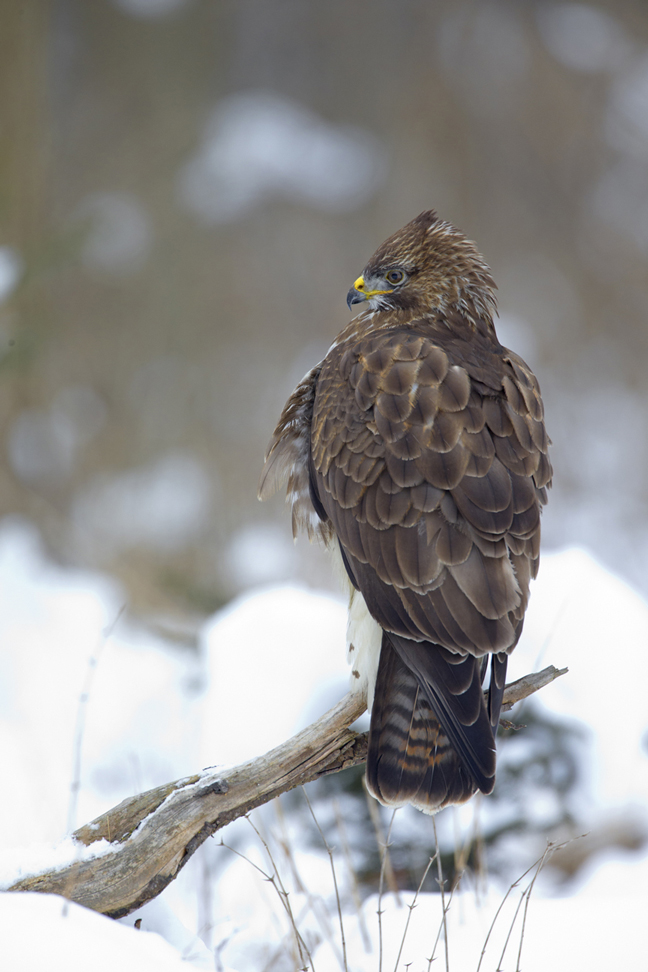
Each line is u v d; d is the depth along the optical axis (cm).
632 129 2767
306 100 2767
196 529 1725
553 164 2728
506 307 2573
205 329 2302
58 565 1409
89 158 2567
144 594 1366
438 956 540
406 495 483
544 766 764
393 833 725
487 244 2645
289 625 827
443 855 720
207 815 465
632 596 853
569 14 2808
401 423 498
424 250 606
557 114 2752
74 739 973
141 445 2003
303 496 590
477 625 456
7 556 1330
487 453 487
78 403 1989
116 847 457
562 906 563
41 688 1052
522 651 818
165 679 1056
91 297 2150
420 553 470
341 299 2450
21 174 1491
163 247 2378
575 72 2802
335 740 495
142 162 2575
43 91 1557
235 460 1980
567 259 2658
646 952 511
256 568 1633
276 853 721
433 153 2684
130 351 2172
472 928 563
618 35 2848
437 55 2762
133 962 365
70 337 2072
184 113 2644
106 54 2639
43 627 1170
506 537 475
